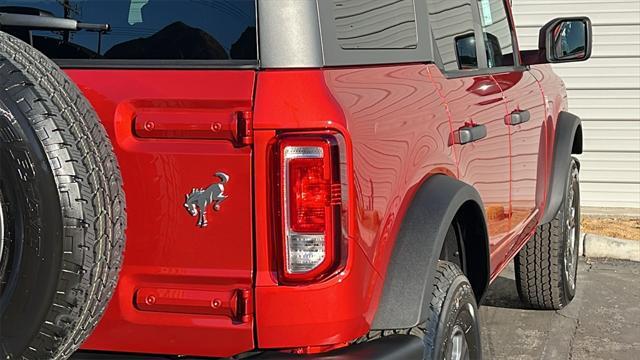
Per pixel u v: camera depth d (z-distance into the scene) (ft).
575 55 16.40
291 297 8.71
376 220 9.42
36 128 7.91
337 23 9.29
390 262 9.94
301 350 9.03
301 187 8.61
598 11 29.86
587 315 19.53
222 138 8.64
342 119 8.70
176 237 8.80
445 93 11.58
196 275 8.82
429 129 10.76
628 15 29.66
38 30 9.77
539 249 18.54
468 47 13.62
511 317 19.38
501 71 15.23
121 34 9.46
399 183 9.96
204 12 9.16
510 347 17.58
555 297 19.02
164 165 8.72
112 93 8.80
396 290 9.86
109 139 8.60
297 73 8.70
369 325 9.45
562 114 19.07
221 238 8.73
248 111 8.55
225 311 8.82
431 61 11.50
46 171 7.89
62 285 7.98
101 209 8.13
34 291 7.97
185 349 9.00
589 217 29.50
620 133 30.25
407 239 10.10
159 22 9.31
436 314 10.64
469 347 11.83
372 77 9.70
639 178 30.32
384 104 9.70
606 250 24.63
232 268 8.76
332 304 8.82
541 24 30.35
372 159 9.29
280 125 8.50
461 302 11.24
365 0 9.91
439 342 10.55
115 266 8.41
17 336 8.09
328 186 8.65
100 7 9.55
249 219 8.66
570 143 18.34
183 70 8.77
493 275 14.03
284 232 8.63
